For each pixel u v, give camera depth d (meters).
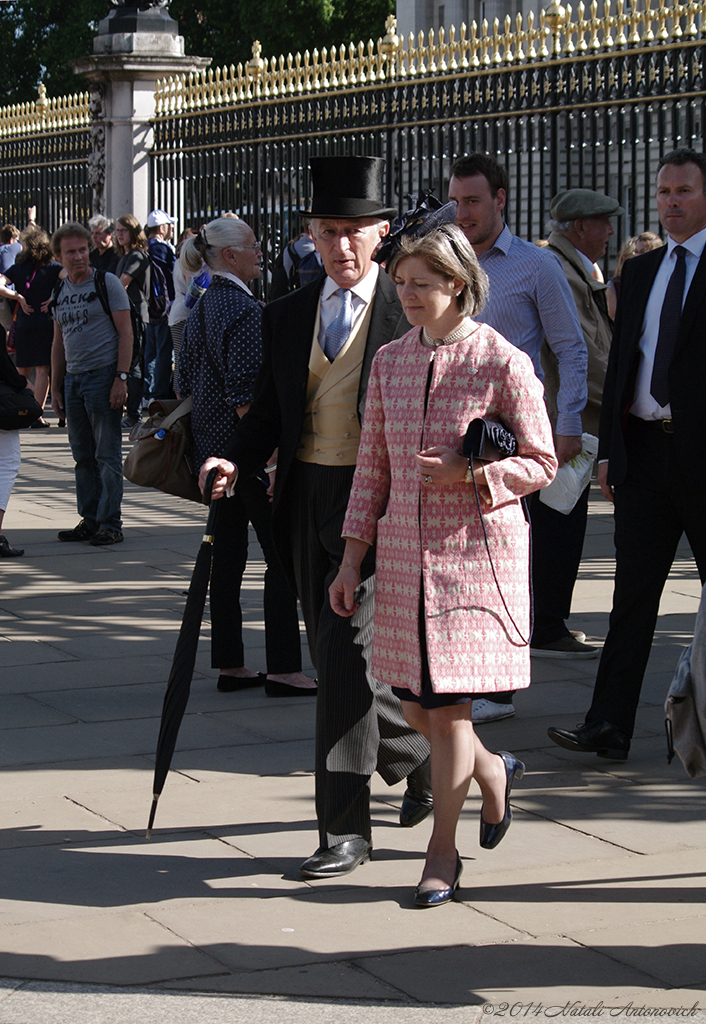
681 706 3.42
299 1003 3.08
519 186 11.99
